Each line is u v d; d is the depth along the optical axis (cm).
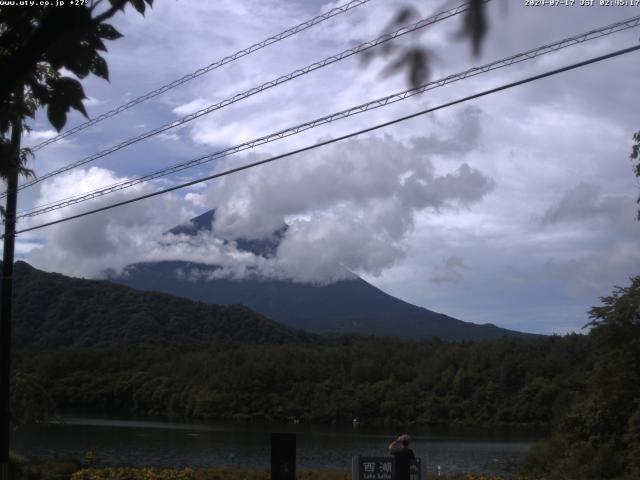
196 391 10275
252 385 10362
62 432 6775
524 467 3042
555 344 10325
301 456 5141
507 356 10356
